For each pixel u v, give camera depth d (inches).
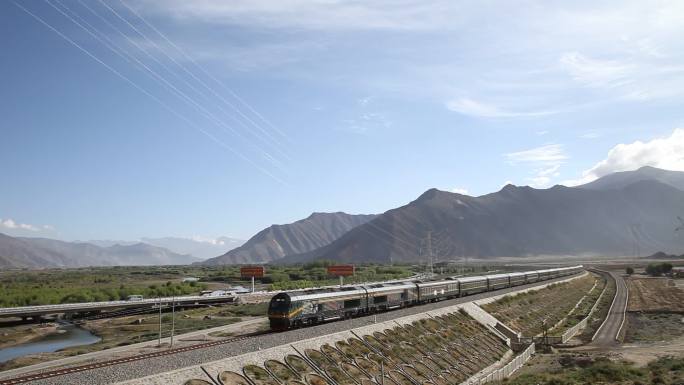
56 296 4589.1
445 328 2842.0
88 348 2397.9
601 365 2391.7
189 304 4387.3
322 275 7180.1
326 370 1836.9
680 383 2010.3
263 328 2704.2
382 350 2194.9
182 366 1535.4
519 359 2723.9
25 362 2087.8
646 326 4025.6
